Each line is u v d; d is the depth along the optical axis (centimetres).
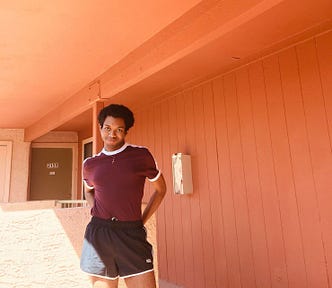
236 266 309
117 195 142
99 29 236
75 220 207
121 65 294
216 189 338
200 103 368
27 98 405
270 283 277
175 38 226
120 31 240
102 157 148
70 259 202
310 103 258
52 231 200
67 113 410
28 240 194
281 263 269
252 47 278
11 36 243
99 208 147
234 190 317
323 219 244
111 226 142
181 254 379
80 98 375
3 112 479
